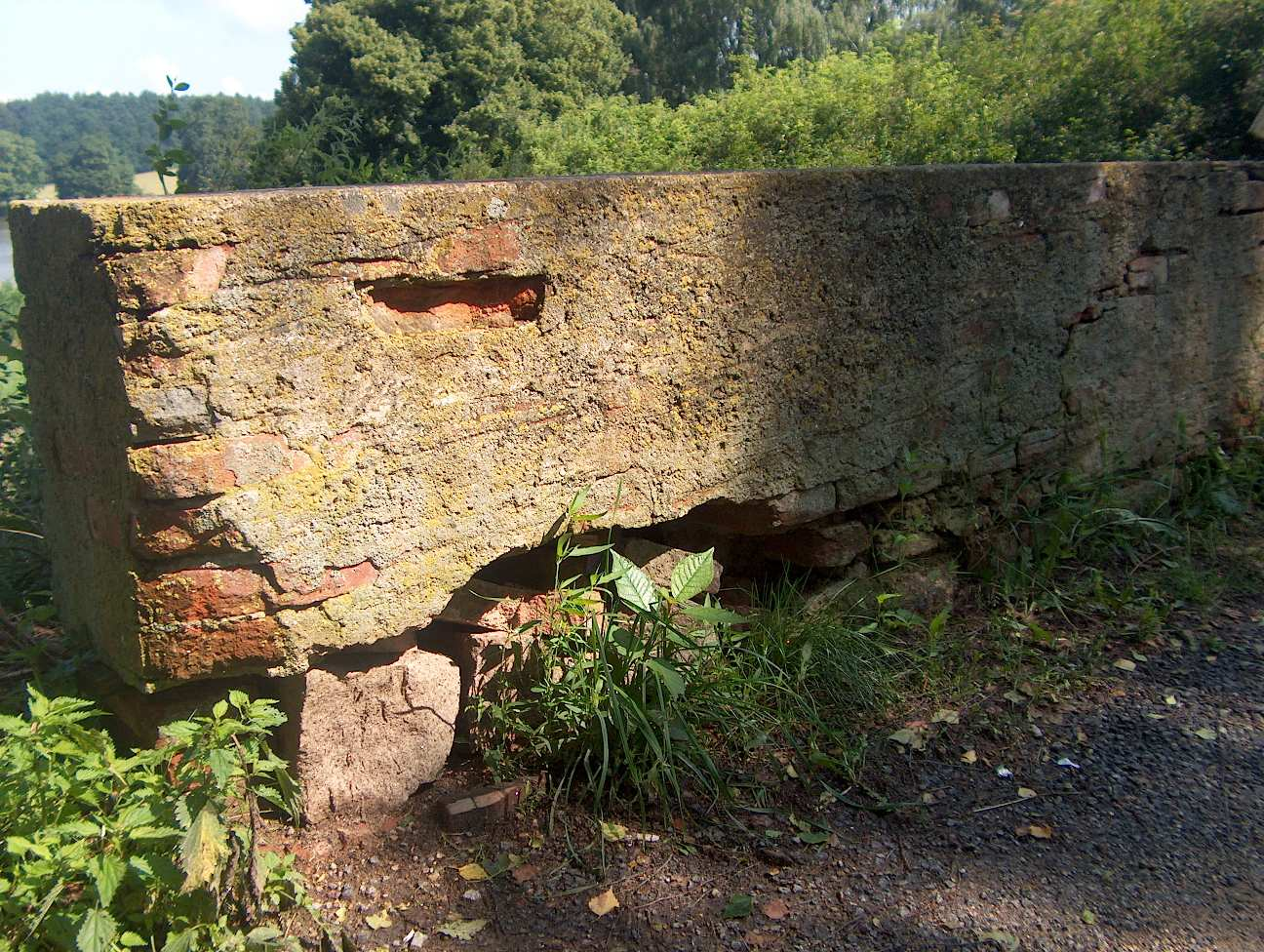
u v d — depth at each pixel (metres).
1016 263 4.01
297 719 2.61
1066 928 2.45
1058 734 3.30
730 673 3.21
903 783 3.03
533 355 2.79
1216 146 8.17
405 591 2.67
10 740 2.28
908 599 3.92
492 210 2.64
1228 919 2.50
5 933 2.02
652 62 25.77
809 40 25.23
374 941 2.34
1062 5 9.99
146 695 2.57
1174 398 4.87
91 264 2.32
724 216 3.12
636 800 2.81
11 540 3.81
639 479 3.09
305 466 2.47
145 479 2.31
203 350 2.31
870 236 3.51
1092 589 4.20
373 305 2.55
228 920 2.23
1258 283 5.16
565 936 2.37
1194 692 3.58
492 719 2.95
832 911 2.48
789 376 3.39
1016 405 4.15
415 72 15.30
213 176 7.96
